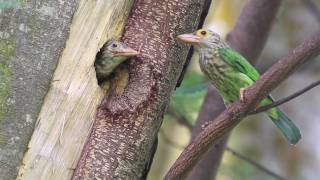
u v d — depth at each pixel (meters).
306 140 22.00
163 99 10.83
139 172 10.68
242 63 12.66
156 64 10.82
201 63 13.08
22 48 9.98
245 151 21.69
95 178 10.22
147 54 10.84
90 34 10.51
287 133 12.32
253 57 15.43
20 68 9.94
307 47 9.12
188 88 15.06
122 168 10.39
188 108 16.22
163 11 11.02
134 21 10.98
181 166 9.74
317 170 21.70
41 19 10.12
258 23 15.37
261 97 9.39
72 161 10.27
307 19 22.66
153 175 21.14
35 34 10.06
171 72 10.97
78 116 10.37
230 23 21.98
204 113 15.09
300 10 22.80
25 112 9.92
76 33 10.40
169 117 17.02
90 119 10.45
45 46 10.12
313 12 18.00
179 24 11.07
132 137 10.48
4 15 9.98
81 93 10.40
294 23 22.66
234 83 12.62
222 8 22.03
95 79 10.49
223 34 21.84
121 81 10.83
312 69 22.05
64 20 10.28
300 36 22.52
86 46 10.46
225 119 9.50
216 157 14.83
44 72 10.09
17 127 9.87
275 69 9.27
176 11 11.05
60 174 10.17
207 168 14.82
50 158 10.11
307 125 22.25
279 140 21.84
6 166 9.77
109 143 10.39
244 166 18.06
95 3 10.54
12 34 9.97
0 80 9.85
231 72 12.62
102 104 10.57
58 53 10.22
